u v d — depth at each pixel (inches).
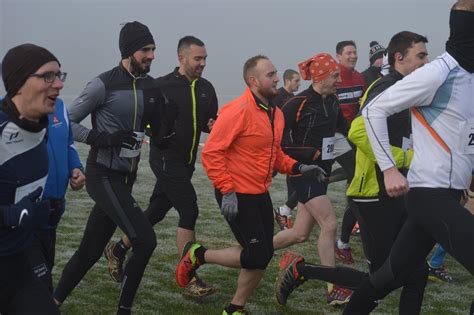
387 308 203.8
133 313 191.3
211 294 208.5
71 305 195.5
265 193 181.5
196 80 229.6
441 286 228.7
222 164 173.5
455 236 138.3
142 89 182.7
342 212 343.3
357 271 182.5
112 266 213.5
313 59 211.5
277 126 180.7
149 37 181.3
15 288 122.0
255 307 199.9
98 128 181.6
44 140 123.3
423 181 143.1
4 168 117.0
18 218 115.6
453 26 141.2
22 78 115.3
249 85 176.9
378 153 147.1
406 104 143.3
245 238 178.4
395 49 172.7
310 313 196.2
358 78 337.7
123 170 179.5
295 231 213.3
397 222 175.5
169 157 219.5
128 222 175.6
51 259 149.6
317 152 199.8
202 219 314.2
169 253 253.8
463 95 140.8
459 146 141.6
